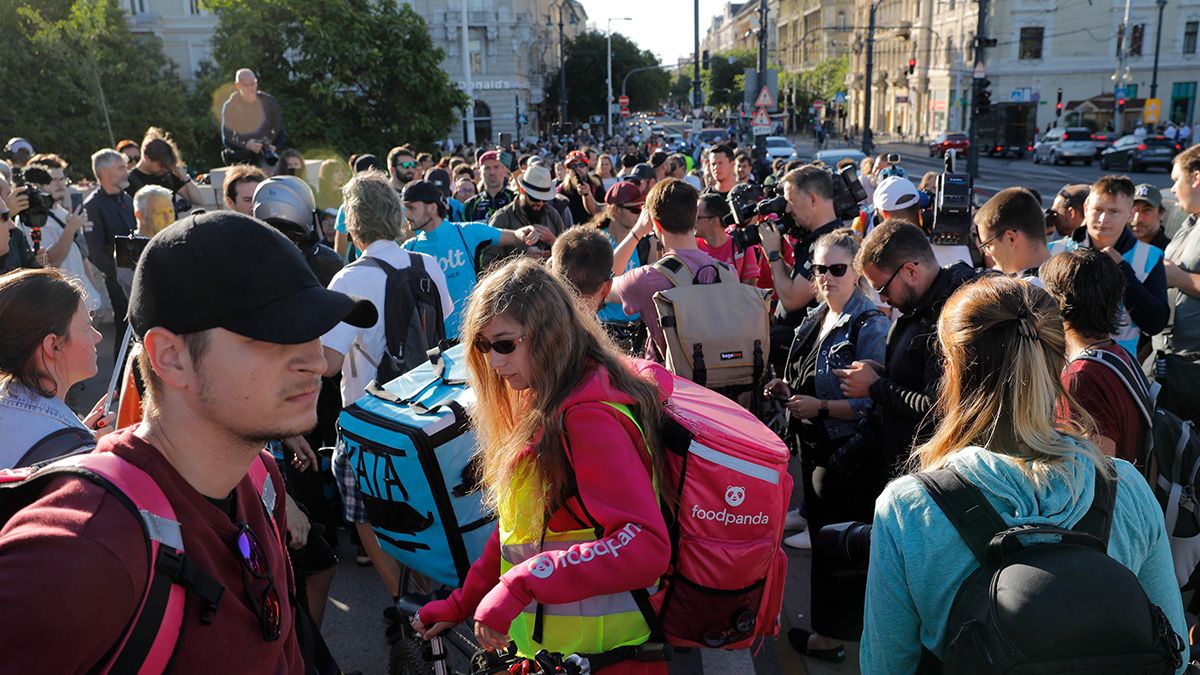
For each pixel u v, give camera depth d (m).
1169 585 1.65
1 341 2.15
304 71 25.06
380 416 2.50
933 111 55.69
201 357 1.24
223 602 1.27
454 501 2.44
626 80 54.69
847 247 3.35
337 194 7.83
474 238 4.54
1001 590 1.41
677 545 2.04
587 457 1.87
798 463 5.68
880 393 2.88
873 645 1.69
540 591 1.83
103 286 9.12
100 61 26.61
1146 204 5.28
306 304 1.27
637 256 5.41
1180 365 3.29
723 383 3.49
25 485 1.19
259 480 1.54
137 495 1.19
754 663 3.50
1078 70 47.44
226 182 4.63
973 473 1.58
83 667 1.10
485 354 2.03
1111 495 1.59
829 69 78.00
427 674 2.46
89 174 26.67
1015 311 1.65
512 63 44.44
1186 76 46.66
